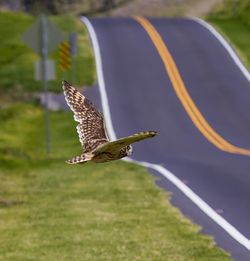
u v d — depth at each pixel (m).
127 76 83.06
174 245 31.62
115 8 172.00
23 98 82.25
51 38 53.50
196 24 106.81
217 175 46.16
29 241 33.00
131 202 39.62
